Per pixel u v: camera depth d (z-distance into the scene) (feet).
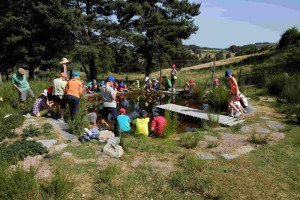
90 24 84.84
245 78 65.67
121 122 29.35
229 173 19.84
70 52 86.38
